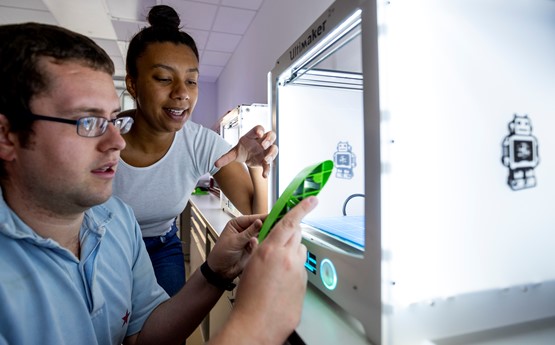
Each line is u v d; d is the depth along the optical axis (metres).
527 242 0.52
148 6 2.94
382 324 0.45
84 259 0.60
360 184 0.93
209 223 1.61
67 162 0.49
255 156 0.95
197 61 1.08
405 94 0.45
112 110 0.54
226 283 0.73
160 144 1.15
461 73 0.48
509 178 0.50
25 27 0.48
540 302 0.53
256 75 3.03
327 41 0.64
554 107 0.54
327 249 0.61
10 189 0.53
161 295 0.82
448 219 0.47
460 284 0.48
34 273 0.51
